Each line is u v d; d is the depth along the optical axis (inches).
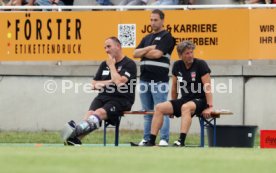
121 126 2059.5
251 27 1991.9
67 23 2065.7
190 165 1011.9
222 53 2000.5
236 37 1995.6
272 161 1082.7
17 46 2091.5
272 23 1987.0
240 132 1608.0
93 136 1961.1
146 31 2021.4
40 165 986.7
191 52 1614.2
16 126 2132.1
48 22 2075.5
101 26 2048.5
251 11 1990.7
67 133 1606.8
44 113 2118.6
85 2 2233.0
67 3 2192.4
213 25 2000.5
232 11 1995.6
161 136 1657.2
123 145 1722.4
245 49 1995.6
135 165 999.0
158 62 1690.5
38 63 2128.4
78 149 1339.8
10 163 1011.9
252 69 2018.9
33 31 2082.9
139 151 1285.7
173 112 1605.6
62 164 1002.1
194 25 2001.7
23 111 2128.4
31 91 2122.3
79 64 2108.8
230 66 2028.8
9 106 2129.7
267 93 2018.9
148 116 1667.1
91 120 1610.5
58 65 2116.1
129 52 2028.8
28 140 1899.6
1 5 2277.3
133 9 2038.6
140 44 1717.5
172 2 2089.1
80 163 1016.2
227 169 970.1
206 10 1998.0
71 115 2106.3
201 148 1435.8
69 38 2065.7
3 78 2132.1
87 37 2058.3
